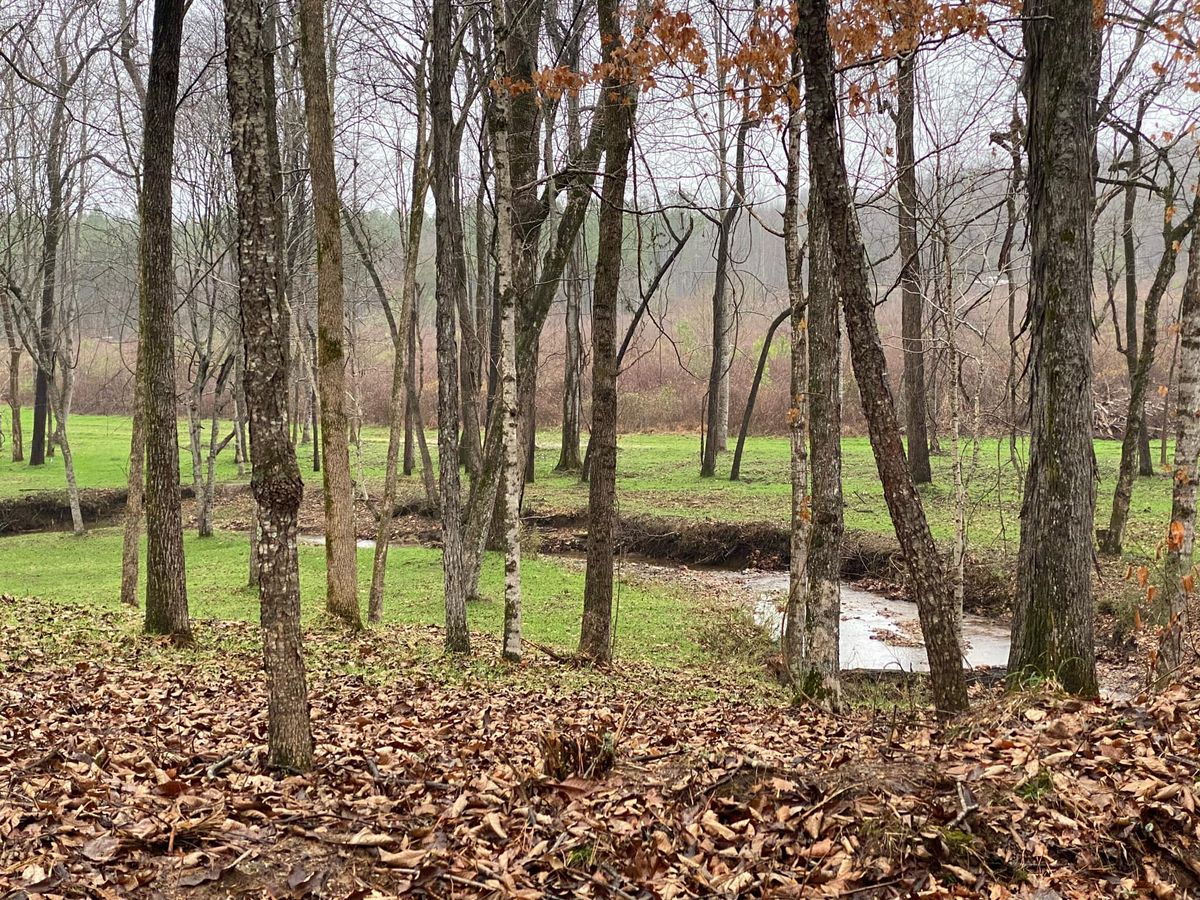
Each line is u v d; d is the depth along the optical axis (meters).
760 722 8.72
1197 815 4.17
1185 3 9.33
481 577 19.38
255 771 5.72
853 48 9.08
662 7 9.17
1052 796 4.46
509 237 10.66
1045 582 7.77
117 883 4.14
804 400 11.26
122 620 12.52
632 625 15.81
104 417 51.44
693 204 10.26
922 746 5.92
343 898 4.19
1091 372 7.80
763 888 4.09
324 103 12.90
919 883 4.00
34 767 5.43
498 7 10.38
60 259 33.62
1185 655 10.20
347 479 13.50
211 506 25.33
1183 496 9.69
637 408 46.22
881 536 21.11
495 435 16.86
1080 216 7.64
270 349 5.51
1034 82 7.79
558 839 4.59
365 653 11.27
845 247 7.06
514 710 8.59
